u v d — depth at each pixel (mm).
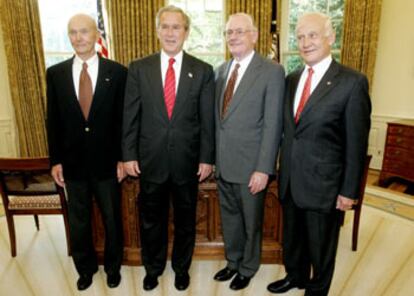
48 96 1755
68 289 2018
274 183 2131
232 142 1739
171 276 2129
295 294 1948
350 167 1530
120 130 1813
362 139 1498
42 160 2004
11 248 2367
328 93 1503
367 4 3975
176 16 1636
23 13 4156
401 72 4016
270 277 2123
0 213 3111
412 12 3830
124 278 2117
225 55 4887
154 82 1692
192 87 1691
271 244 2238
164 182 1761
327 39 1522
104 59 1765
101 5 4395
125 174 1911
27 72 4316
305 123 1558
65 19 4621
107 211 1880
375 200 3393
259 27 4594
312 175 1576
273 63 1698
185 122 1712
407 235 2680
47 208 2287
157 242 1944
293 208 1743
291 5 4707
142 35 4605
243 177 1753
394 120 3893
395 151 3664
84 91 1721
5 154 4441
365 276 2145
